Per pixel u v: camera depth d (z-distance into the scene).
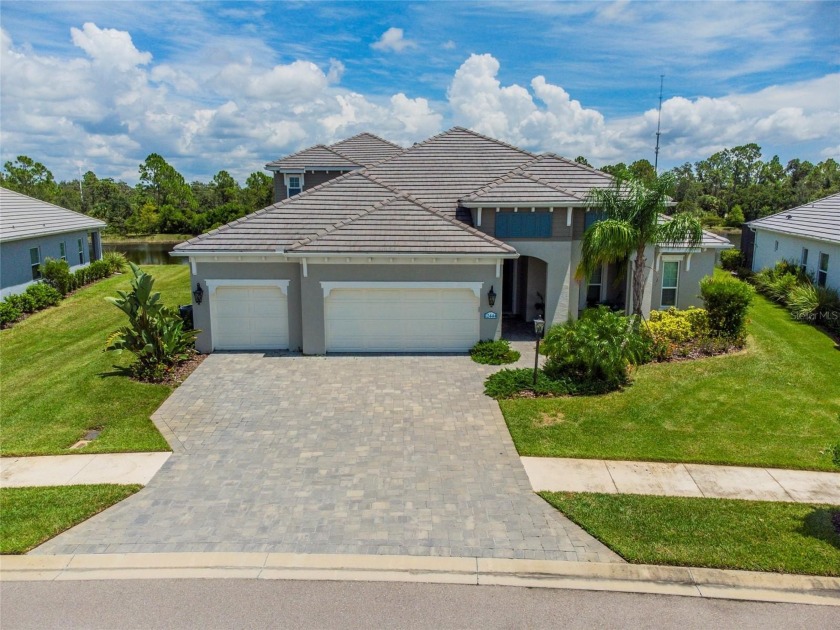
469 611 7.32
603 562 8.22
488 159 23.78
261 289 18.22
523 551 8.48
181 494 10.09
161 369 15.73
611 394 14.39
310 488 10.27
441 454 11.52
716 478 10.52
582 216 20.38
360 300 18.03
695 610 7.35
